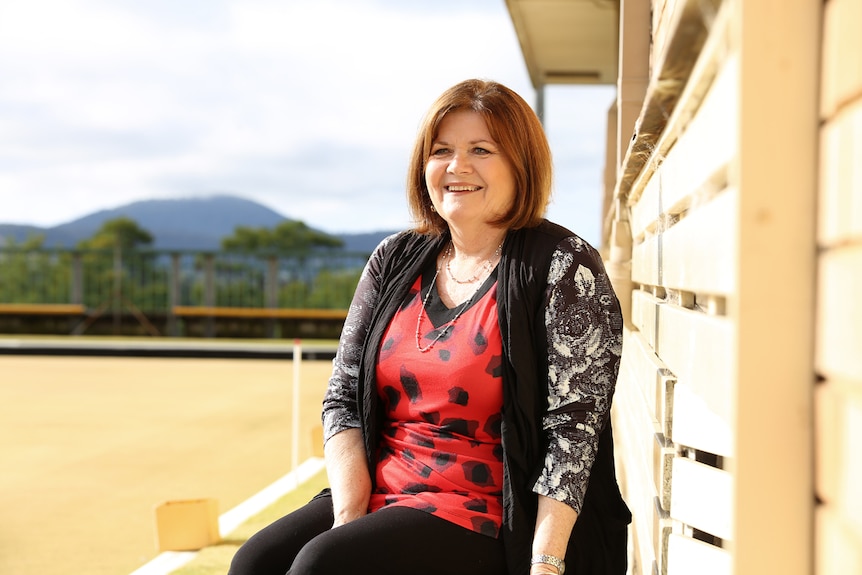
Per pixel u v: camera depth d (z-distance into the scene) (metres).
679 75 1.18
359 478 1.97
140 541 4.02
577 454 1.78
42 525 4.33
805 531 0.83
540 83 7.62
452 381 1.86
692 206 1.27
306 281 17.48
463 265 2.03
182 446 6.57
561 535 1.73
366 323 2.18
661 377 1.81
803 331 0.81
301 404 8.78
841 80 0.73
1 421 7.77
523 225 2.00
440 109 2.04
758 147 0.81
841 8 0.73
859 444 0.69
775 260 0.82
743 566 0.84
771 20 0.80
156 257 17.67
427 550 1.73
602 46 6.63
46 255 17.84
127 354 14.12
